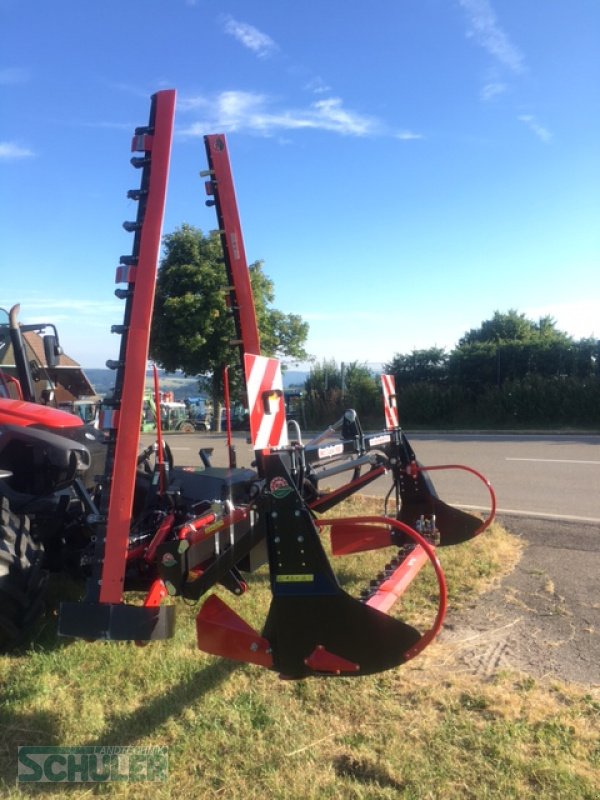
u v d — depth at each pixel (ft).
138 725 9.80
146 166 10.15
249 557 12.84
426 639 8.70
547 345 68.74
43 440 14.99
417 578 15.79
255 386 9.98
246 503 12.76
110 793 8.37
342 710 10.01
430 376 73.87
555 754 8.81
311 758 8.87
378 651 8.91
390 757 8.82
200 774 8.69
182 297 62.44
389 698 10.33
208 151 13.39
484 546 18.28
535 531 20.74
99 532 10.05
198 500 13.21
